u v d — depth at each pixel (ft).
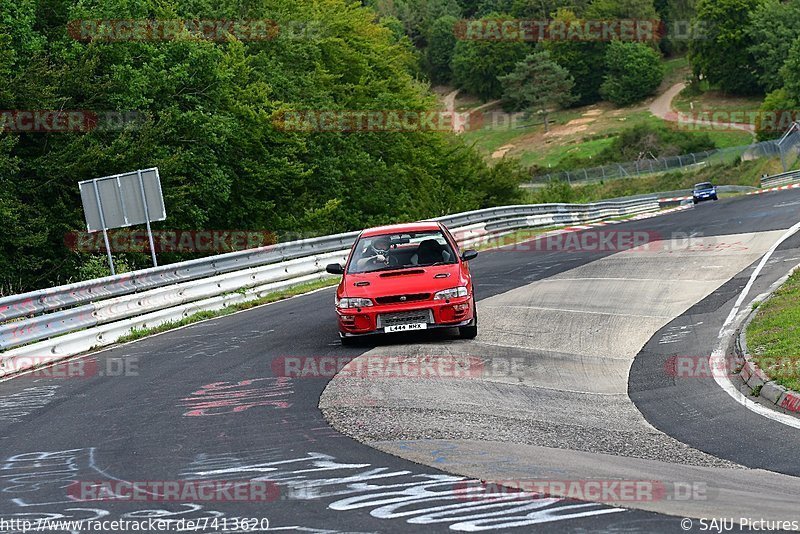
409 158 286.05
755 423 41.70
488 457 36.58
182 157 173.58
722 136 568.41
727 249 113.80
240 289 106.22
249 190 208.74
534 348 64.03
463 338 67.97
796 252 101.04
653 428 42.50
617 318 75.05
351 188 255.50
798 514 27.86
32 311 72.18
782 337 56.90
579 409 46.83
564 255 131.23
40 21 173.37
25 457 41.04
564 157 598.75
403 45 336.49
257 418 45.88
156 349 74.54
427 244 69.82
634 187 462.60
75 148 158.40
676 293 85.66
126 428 45.73
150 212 98.22
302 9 272.51
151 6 181.57
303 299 103.45
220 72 186.91
